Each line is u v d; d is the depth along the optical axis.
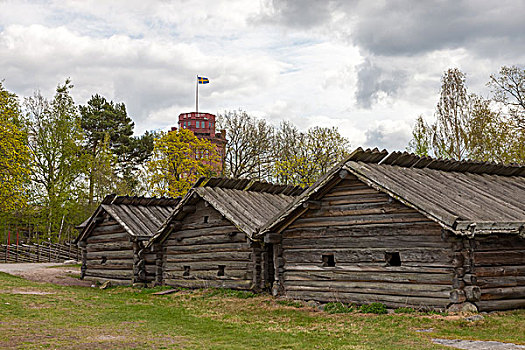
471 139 37.47
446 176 17.19
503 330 11.27
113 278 24.56
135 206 25.42
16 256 39.81
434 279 13.59
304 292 16.70
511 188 18.00
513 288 13.81
